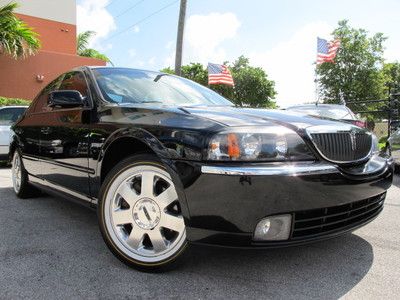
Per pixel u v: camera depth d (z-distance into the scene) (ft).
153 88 11.93
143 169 8.75
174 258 8.38
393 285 8.23
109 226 9.21
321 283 8.27
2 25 49.52
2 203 14.88
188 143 7.89
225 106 10.95
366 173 8.82
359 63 115.85
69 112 11.51
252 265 9.10
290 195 7.61
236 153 7.60
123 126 9.27
